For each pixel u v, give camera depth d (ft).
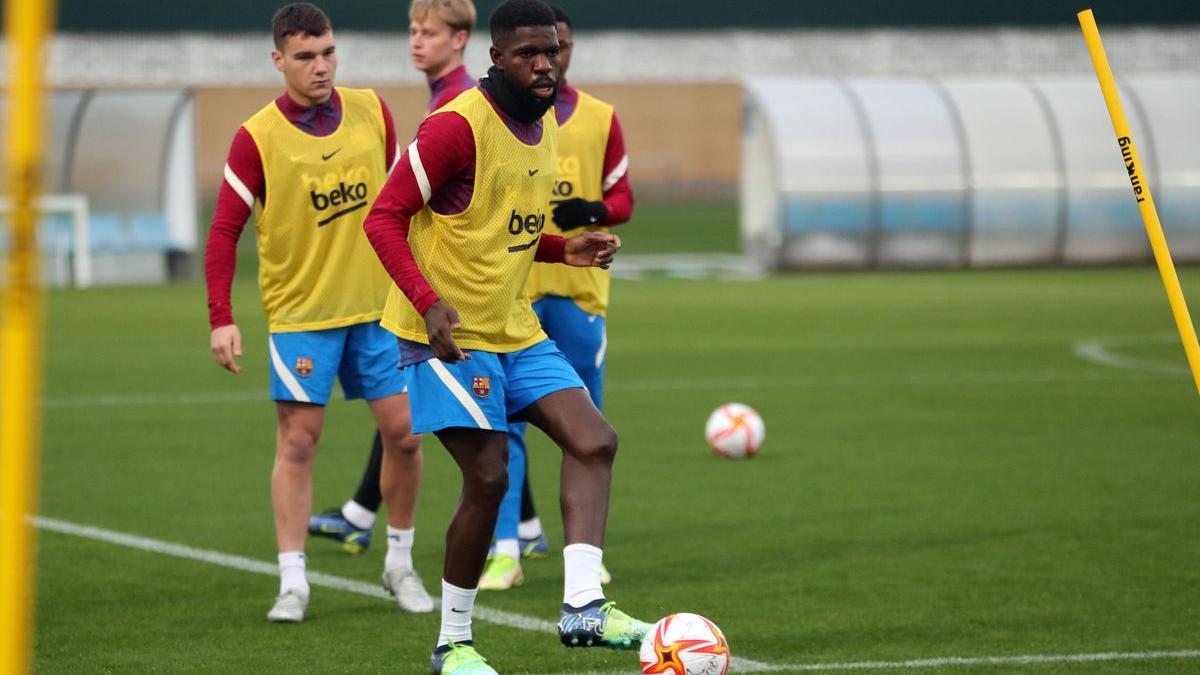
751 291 282.56
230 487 105.70
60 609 72.23
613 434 58.39
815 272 331.36
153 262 320.09
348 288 71.72
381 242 55.16
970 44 612.29
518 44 56.08
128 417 139.44
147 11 581.94
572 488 57.36
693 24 617.62
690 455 119.03
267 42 588.91
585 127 80.07
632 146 602.44
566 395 58.34
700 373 169.99
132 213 319.27
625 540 88.43
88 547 86.63
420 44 77.00
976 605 72.18
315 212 70.90
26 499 25.72
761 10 619.26
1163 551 84.28
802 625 68.49
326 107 71.51
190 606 73.05
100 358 185.68
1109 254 340.39
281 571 71.31
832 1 616.80
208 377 168.45
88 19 577.43
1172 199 337.31
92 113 320.91
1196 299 258.37
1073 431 129.29
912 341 200.03
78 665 62.18
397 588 73.10
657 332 213.25
